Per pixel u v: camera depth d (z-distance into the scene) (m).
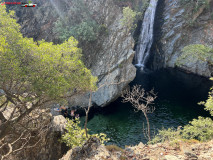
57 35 29.88
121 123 24.30
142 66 48.25
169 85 35.84
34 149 14.65
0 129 11.62
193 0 41.38
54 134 16.06
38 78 10.68
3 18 11.00
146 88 34.56
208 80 38.00
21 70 10.00
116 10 32.78
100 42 31.31
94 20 31.58
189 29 44.38
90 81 13.91
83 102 28.03
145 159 8.38
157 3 46.75
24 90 12.36
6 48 9.85
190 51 41.50
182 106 27.86
